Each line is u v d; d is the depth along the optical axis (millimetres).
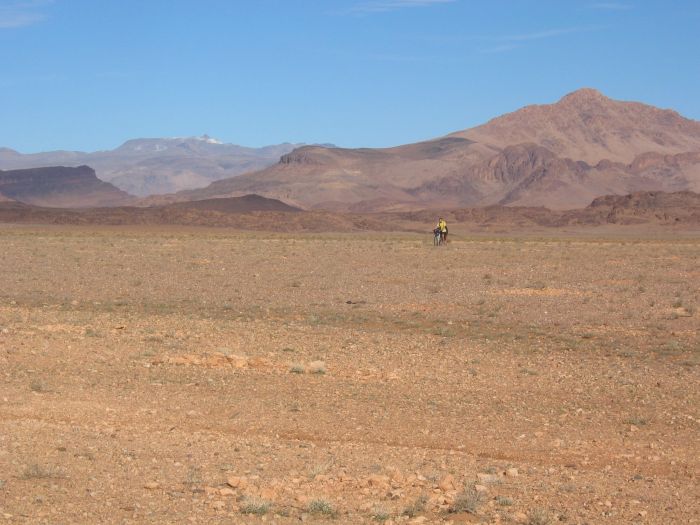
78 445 16406
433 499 13508
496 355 28453
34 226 192125
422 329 34500
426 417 19984
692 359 28047
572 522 12773
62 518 12219
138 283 49938
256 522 12367
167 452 16188
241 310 39250
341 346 29484
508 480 15188
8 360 25391
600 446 18016
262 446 17062
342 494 13883
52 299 42656
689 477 15930
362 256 78812
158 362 25656
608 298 44781
